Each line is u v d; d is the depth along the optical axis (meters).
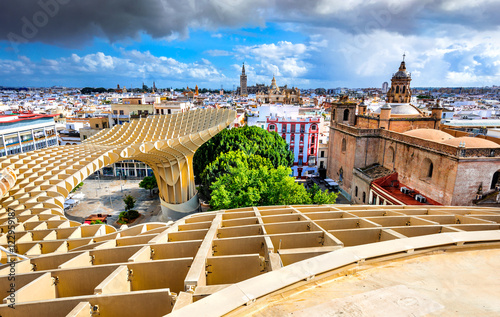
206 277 13.11
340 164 59.53
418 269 10.83
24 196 25.91
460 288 9.68
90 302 9.85
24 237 17.75
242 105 159.50
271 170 37.62
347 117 63.19
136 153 40.53
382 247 11.76
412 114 57.28
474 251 12.24
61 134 81.88
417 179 40.62
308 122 69.62
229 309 8.02
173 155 47.50
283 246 15.84
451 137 40.84
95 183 70.50
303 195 35.47
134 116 80.62
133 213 51.25
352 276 10.28
